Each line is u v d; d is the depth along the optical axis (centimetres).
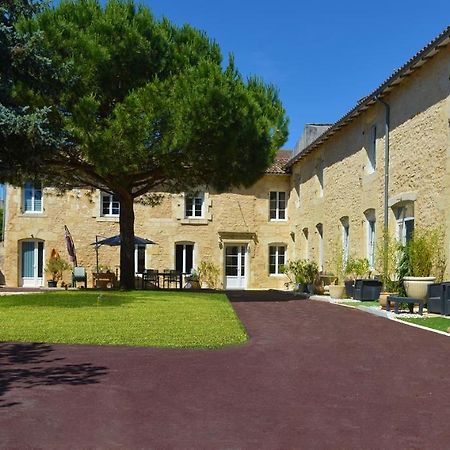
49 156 1414
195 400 506
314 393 532
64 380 574
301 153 2277
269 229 2614
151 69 1527
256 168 1564
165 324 950
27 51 1208
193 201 2584
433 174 1241
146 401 501
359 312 1192
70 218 2495
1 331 865
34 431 421
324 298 1562
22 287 2434
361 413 470
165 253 2539
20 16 1358
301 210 2397
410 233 1394
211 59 1586
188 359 685
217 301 1388
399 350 743
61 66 1287
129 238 1781
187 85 1411
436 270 1204
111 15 1503
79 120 1367
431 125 1255
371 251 1641
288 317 1105
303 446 394
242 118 1448
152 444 397
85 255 2489
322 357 702
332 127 1861
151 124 1375
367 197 1634
